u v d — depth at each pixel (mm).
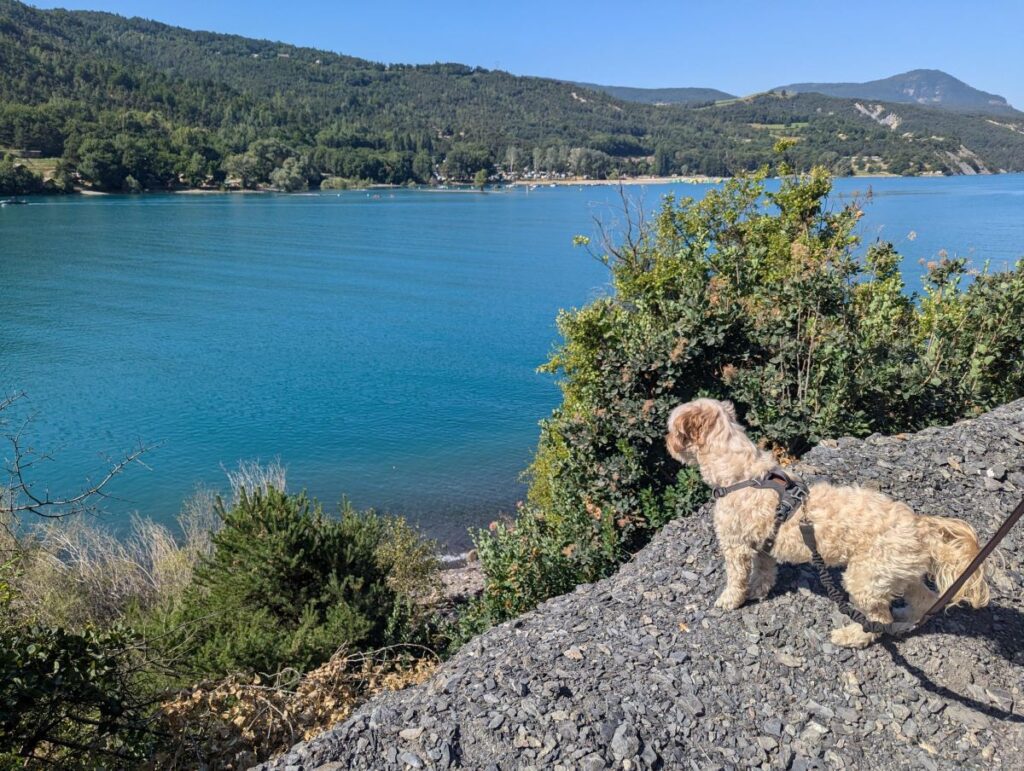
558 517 8469
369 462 27281
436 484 25078
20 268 81000
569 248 107750
